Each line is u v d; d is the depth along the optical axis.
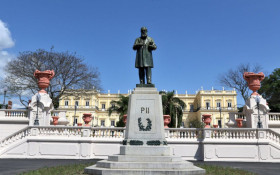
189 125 65.69
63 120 23.52
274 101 39.81
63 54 33.25
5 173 10.14
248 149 16.72
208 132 17.20
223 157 16.73
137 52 12.09
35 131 17.38
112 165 9.16
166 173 8.66
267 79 41.69
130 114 10.95
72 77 33.41
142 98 11.12
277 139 16.84
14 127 20.47
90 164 12.23
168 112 40.19
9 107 31.66
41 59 32.44
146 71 11.85
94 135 17.88
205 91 73.94
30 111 19.91
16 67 31.58
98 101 76.88
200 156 17.19
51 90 32.84
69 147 17.12
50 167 11.05
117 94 76.88
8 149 16.94
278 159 16.38
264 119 19.73
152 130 10.78
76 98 35.16
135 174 8.60
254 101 20.03
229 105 72.62
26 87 31.62
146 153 10.15
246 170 11.10
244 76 21.08
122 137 17.77
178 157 10.00
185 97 78.19
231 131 17.20
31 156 16.92
